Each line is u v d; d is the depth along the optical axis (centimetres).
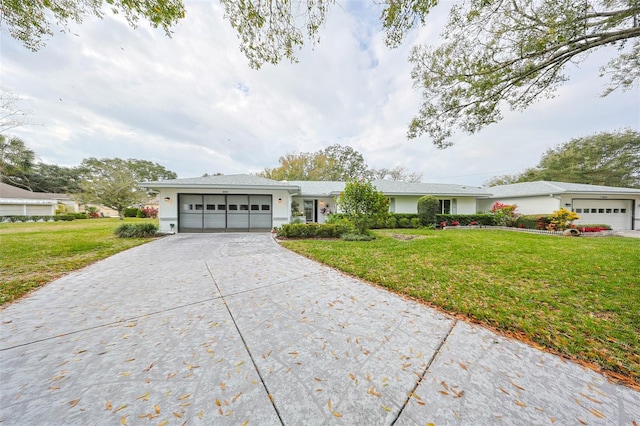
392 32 371
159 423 146
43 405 157
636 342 228
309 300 336
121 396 165
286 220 1192
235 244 793
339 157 2909
